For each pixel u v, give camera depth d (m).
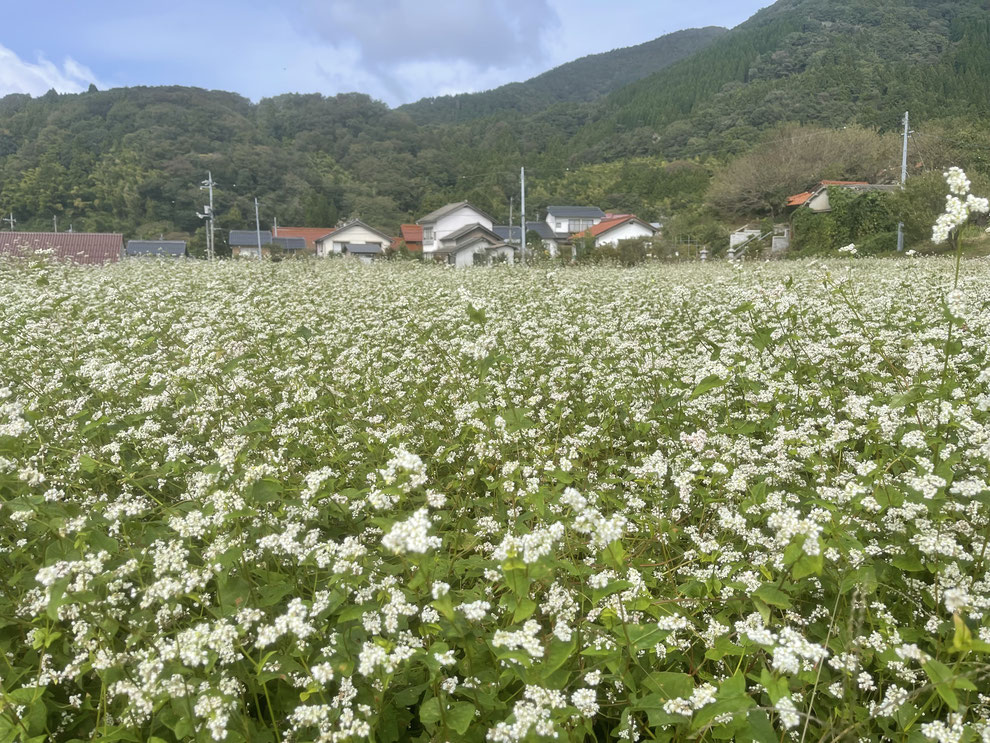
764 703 2.81
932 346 5.22
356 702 2.80
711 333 7.30
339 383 6.22
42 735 2.62
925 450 3.89
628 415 5.79
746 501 3.65
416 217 103.38
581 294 10.22
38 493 4.37
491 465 4.62
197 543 3.97
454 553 3.75
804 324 7.30
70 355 7.03
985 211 3.94
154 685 2.56
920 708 2.71
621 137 115.94
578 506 2.72
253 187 96.56
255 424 4.68
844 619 3.13
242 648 2.93
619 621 2.80
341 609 3.18
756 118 101.50
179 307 9.43
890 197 37.91
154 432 5.14
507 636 2.50
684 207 83.06
